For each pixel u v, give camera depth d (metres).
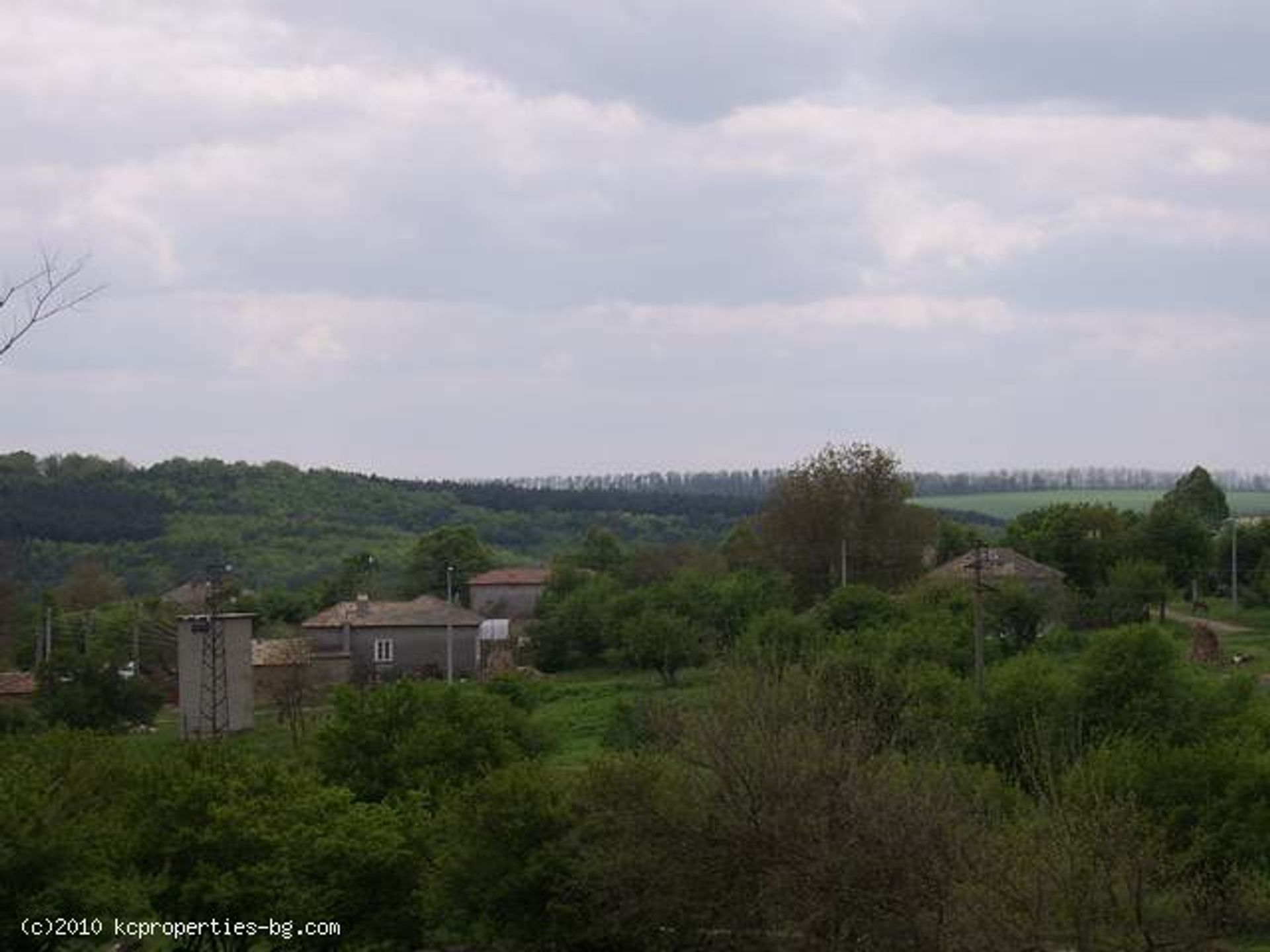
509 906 33.12
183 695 80.69
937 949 26.45
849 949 28.62
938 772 32.03
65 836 27.17
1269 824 36.62
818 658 50.44
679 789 32.22
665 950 32.09
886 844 28.44
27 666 98.94
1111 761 39.75
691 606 99.50
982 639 68.69
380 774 42.03
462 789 36.66
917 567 116.38
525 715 53.28
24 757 34.91
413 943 35.09
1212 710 51.00
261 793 34.50
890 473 116.88
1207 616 111.88
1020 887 24.70
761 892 30.16
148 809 32.91
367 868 33.03
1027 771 33.47
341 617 104.69
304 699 91.44
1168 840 35.47
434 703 44.19
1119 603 97.12
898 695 47.50
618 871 31.45
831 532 115.12
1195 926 25.98
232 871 31.89
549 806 33.16
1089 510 127.69
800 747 31.44
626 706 53.62
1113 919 25.03
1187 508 134.25
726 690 35.78
